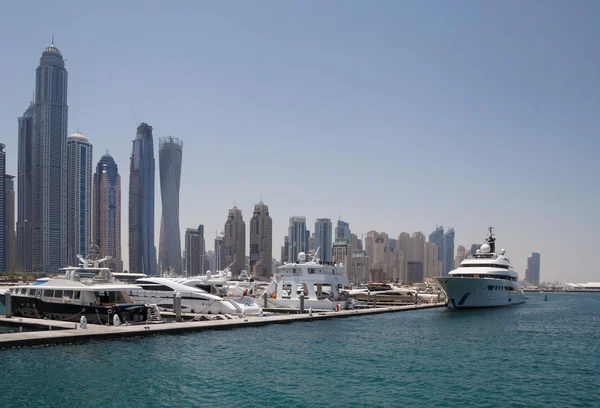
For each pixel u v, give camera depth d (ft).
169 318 192.95
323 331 178.09
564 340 173.99
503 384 104.01
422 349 145.69
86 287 161.17
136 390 92.22
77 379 98.53
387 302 365.20
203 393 91.45
